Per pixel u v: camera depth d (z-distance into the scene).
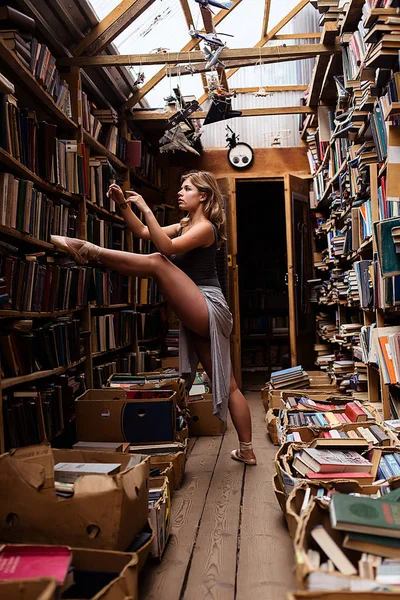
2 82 2.49
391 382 3.15
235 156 7.02
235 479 2.95
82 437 2.86
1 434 2.47
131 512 1.62
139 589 1.76
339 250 5.18
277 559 1.97
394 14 2.79
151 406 2.84
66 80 4.23
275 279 8.70
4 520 1.56
